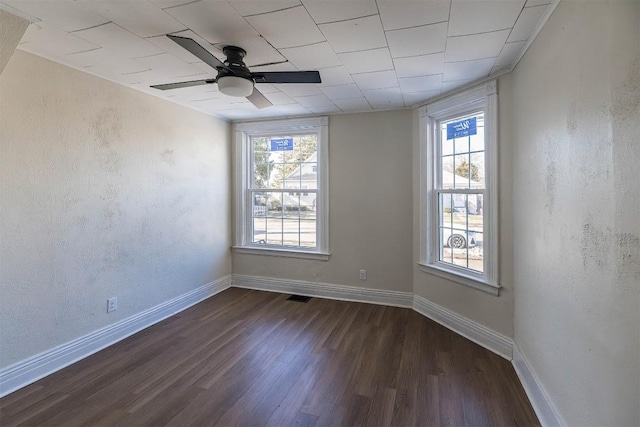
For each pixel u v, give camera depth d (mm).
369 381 2236
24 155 2158
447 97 3080
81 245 2543
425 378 2264
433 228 3408
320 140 3990
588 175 1347
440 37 1988
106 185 2736
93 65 2424
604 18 1212
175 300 3514
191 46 1695
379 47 2121
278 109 3729
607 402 1220
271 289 4316
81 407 1957
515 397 2049
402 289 3701
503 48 2143
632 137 1064
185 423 1828
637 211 1045
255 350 2689
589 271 1345
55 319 2367
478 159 2904
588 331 1356
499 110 2561
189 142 3672
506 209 2518
